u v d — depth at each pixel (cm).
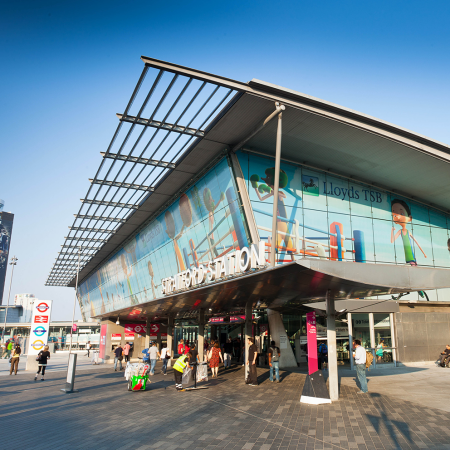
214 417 976
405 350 2247
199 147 2050
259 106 1723
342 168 2327
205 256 2414
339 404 1092
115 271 4556
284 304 1805
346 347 2245
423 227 2652
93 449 735
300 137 1991
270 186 2122
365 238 2377
